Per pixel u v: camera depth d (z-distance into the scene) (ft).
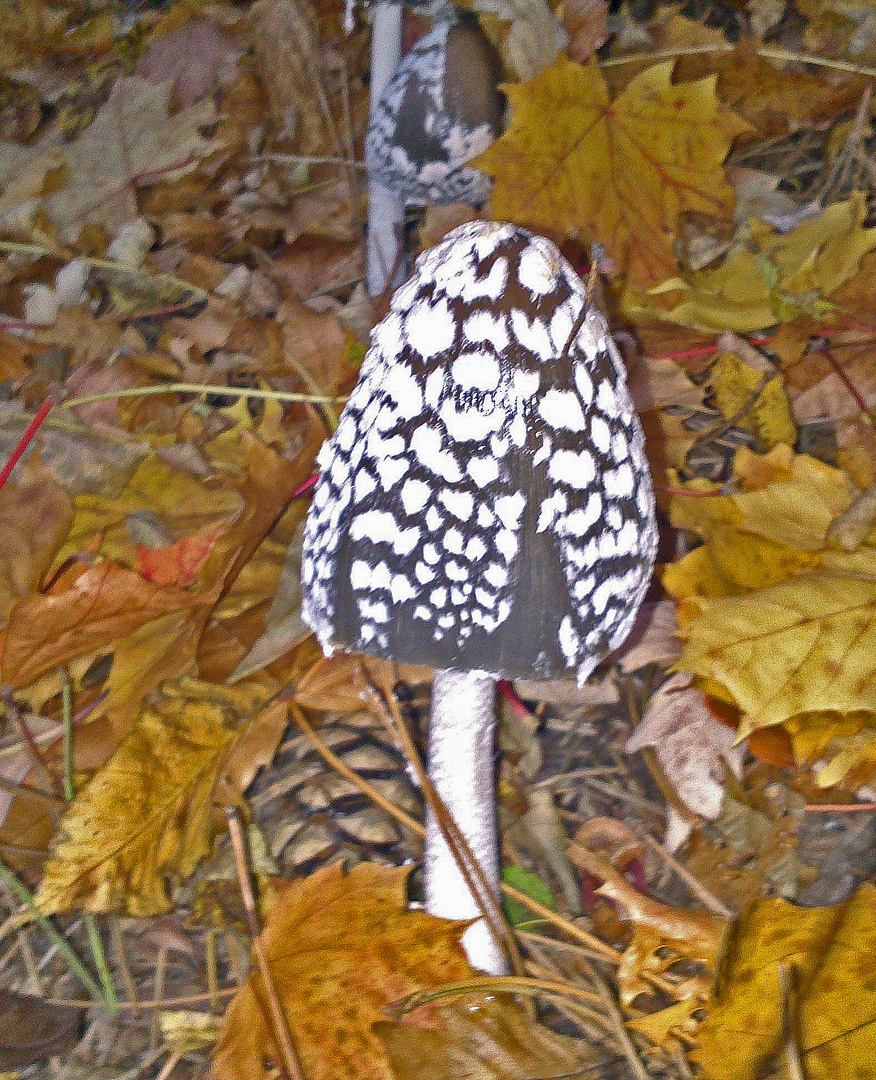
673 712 1.13
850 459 1.31
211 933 1.06
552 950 1.05
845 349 1.34
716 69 1.62
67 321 1.46
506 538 0.85
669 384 1.34
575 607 0.87
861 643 1.01
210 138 1.74
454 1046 0.94
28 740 1.11
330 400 1.33
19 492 1.14
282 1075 0.95
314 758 1.19
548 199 1.37
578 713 1.22
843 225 1.39
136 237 1.55
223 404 1.45
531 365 0.84
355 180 1.72
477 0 1.46
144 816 1.03
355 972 0.96
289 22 1.72
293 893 0.99
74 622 1.07
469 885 0.99
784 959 0.93
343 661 1.17
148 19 1.81
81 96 1.85
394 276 1.54
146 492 1.26
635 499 0.89
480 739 0.99
